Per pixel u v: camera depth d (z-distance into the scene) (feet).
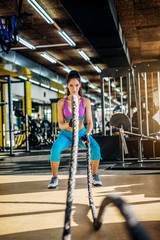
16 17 20.85
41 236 4.61
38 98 56.90
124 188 8.52
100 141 20.81
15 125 48.11
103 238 4.42
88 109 9.12
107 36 26.61
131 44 36.24
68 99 8.99
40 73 40.16
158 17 26.66
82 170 14.79
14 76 39.63
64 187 9.14
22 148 42.39
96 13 20.79
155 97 64.44
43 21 27.04
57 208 6.42
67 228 2.50
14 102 47.21
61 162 19.80
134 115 22.30
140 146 18.01
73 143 2.93
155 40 34.55
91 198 4.93
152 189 8.21
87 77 58.65
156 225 4.97
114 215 5.67
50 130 48.29
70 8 19.83
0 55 28.99
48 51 38.24
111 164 17.79
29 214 5.98
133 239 1.04
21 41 28.12
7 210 6.36
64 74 55.16
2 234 4.75
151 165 15.31
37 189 8.86
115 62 37.55
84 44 35.37
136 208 6.15
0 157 27.35
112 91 77.41
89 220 5.42
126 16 26.18
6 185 9.75
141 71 19.38
